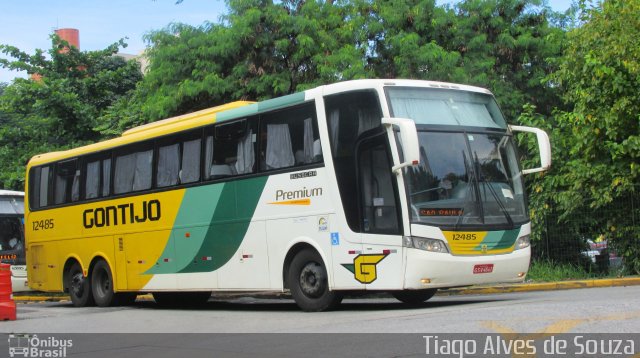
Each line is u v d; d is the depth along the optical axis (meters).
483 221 12.62
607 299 12.34
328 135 13.00
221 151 15.21
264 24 23.81
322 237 13.03
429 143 12.55
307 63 23.78
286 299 20.38
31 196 20.84
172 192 16.27
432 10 25.20
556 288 17.53
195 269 15.66
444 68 23.28
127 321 14.02
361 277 12.47
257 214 14.28
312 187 13.24
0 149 32.12
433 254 12.02
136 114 28.53
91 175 18.78
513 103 24.22
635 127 18.89
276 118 14.08
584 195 19.31
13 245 24.69
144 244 16.97
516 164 13.48
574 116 19.28
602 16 19.42
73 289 19.16
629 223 19.19
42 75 33.66
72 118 32.19
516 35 25.69
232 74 23.64
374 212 12.39
